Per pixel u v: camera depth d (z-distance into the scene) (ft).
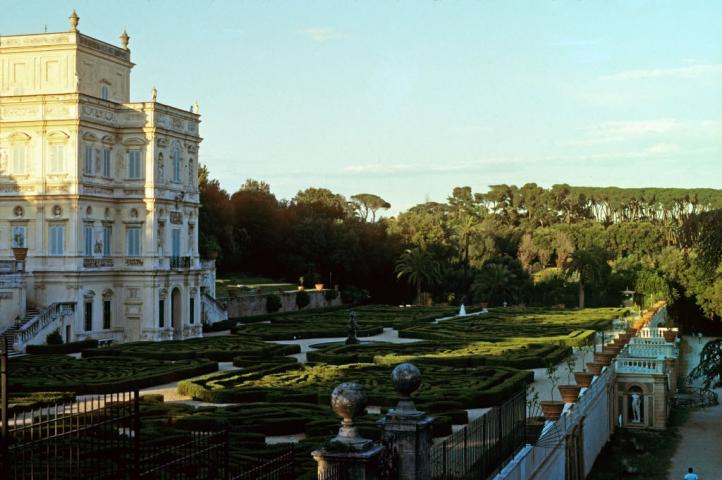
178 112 314.55
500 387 169.17
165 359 233.76
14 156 286.66
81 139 283.18
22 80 306.35
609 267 487.20
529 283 516.32
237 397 162.71
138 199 297.53
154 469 71.51
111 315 296.51
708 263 182.60
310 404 147.33
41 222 282.97
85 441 74.38
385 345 255.50
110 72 322.14
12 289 258.16
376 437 116.26
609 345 187.73
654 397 179.63
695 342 389.39
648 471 142.20
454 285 533.96
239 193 508.94
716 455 154.30
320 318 377.50
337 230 513.04
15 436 64.08
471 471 82.94
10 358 225.97
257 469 76.43
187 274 315.58
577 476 129.49
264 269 511.81
